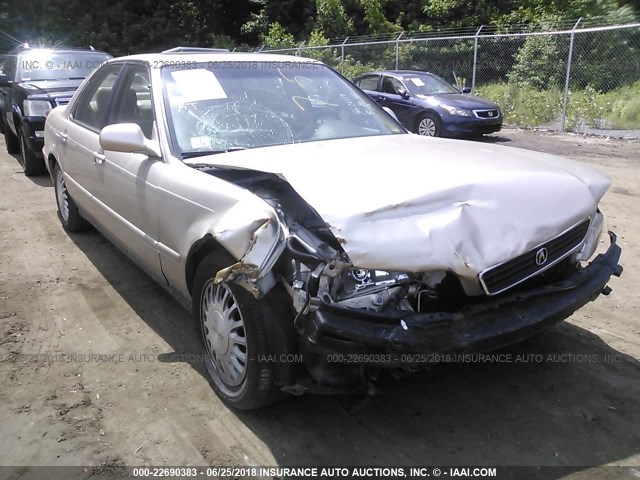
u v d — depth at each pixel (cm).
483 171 295
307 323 249
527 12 2192
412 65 2016
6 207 705
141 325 408
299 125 388
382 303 254
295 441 289
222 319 304
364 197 258
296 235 268
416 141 377
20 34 2670
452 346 252
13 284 479
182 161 341
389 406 314
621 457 273
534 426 296
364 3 2581
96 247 564
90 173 460
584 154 1063
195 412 312
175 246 332
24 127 802
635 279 474
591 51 1694
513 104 1505
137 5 2917
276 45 2572
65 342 387
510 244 264
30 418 309
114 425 303
